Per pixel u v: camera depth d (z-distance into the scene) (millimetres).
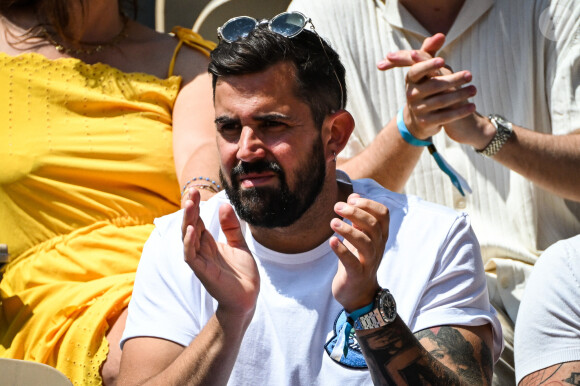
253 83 7527
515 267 10648
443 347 7594
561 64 11148
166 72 11859
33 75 11109
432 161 11422
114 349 9375
